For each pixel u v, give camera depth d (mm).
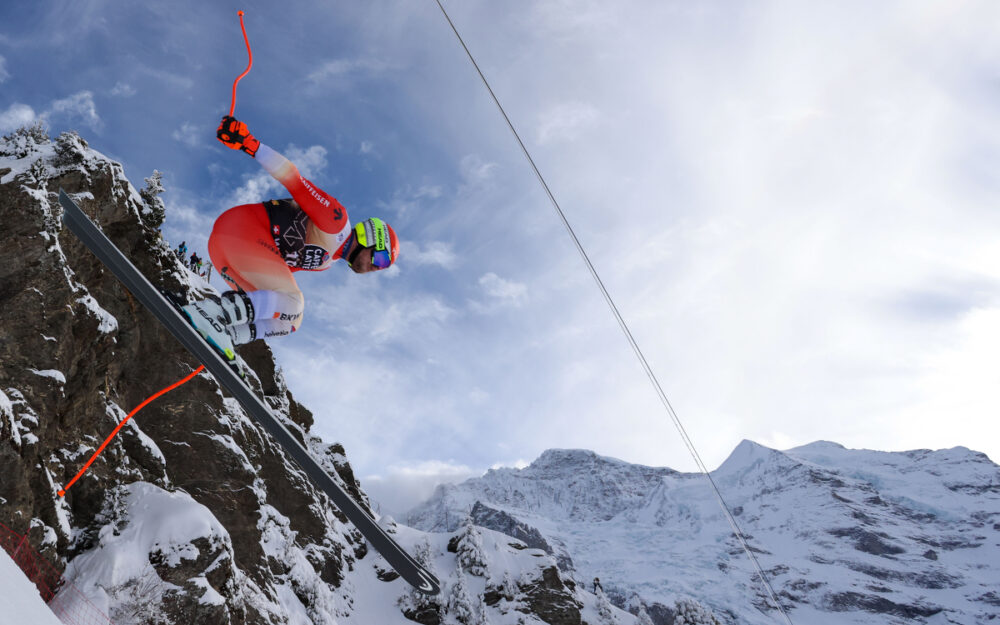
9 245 20375
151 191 31031
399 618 61125
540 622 69562
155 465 27578
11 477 17844
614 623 73062
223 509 33719
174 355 32219
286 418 54938
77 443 22625
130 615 20422
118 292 28781
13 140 24125
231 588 24344
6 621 3672
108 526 22766
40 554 18656
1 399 17859
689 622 81500
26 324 20156
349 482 70188
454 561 76500
